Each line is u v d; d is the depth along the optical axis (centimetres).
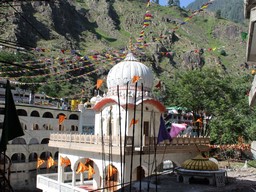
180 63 14362
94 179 3822
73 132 6400
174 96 5800
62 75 8894
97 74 10694
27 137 5516
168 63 13788
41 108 5838
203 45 16812
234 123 4938
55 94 8069
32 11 12719
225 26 19038
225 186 2594
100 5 18200
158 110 3719
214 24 19550
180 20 18850
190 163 2797
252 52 1789
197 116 5500
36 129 5766
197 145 3831
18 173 5234
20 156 5709
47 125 6000
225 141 4991
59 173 3969
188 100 5281
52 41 11788
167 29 16475
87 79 10006
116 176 3284
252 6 1480
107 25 16812
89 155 3444
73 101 6594
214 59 14762
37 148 5656
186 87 5266
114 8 18788
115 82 3725
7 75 6519
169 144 3425
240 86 5431
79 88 9094
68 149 3812
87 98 8388
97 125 3872
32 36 11012
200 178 2681
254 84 1839
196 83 5297
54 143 3934
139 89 3659
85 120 6588
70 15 15112
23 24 10744
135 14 17975
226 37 18538
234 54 16062
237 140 4922
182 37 16588
